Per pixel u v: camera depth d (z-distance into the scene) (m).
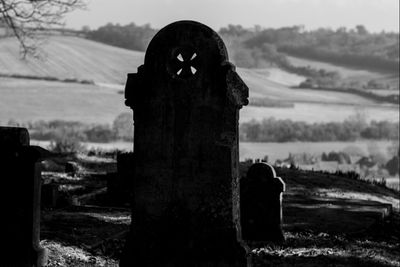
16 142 24.94
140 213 23.98
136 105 23.84
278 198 33.69
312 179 57.16
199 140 23.38
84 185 47.94
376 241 36.91
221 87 23.09
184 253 23.55
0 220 25.23
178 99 23.47
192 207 23.53
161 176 23.75
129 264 23.95
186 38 23.30
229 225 23.33
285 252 31.17
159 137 23.70
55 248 28.14
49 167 55.28
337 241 34.84
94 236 31.55
